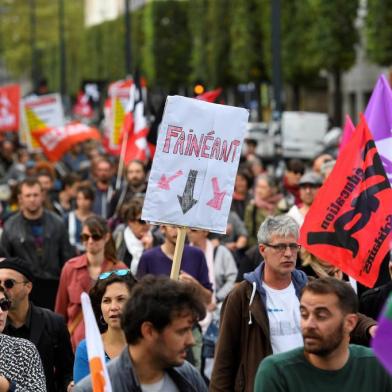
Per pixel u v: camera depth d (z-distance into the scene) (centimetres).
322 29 6128
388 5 5456
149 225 1619
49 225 1694
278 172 3416
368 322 1041
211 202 1048
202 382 806
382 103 1233
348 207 1064
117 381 763
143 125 2414
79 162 3594
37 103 3331
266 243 1062
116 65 11050
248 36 7325
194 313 752
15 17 15000
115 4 14425
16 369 968
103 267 1400
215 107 1046
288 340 1064
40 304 1559
